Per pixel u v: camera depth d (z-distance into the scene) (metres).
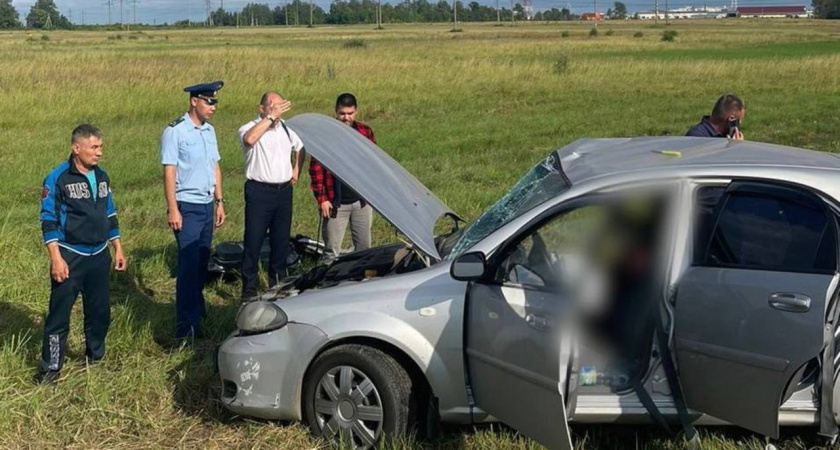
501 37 80.94
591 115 19.72
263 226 6.28
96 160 5.08
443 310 3.99
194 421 4.61
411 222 4.45
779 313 3.48
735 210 3.78
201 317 5.97
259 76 27.34
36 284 6.88
